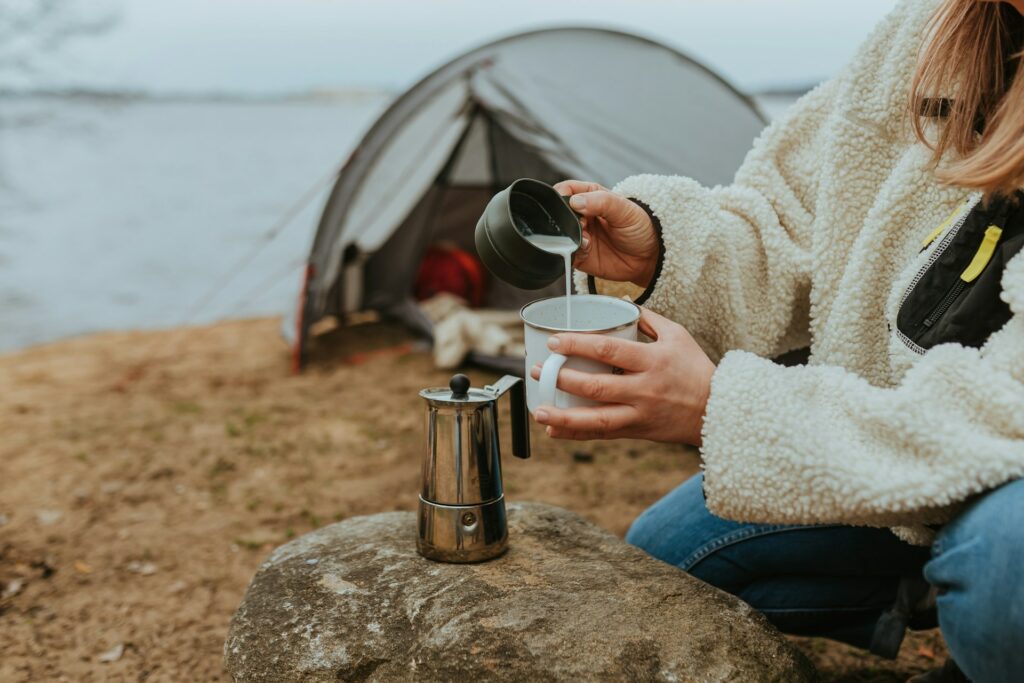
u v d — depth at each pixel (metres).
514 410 1.43
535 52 5.23
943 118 1.16
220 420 4.08
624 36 5.56
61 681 2.04
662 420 1.10
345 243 5.36
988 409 0.96
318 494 3.21
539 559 1.45
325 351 5.30
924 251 1.15
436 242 5.93
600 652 1.21
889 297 1.19
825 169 1.31
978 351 1.01
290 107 174.00
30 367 5.19
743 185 1.42
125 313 8.91
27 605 2.42
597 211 1.28
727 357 1.12
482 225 1.21
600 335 1.09
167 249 14.71
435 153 5.39
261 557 2.72
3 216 19.89
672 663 1.19
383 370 4.86
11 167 17.53
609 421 1.09
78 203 23.20
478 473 1.42
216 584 2.55
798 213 1.38
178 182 30.95
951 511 1.03
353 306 5.78
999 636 0.92
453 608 1.31
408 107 5.12
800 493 1.03
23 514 3.05
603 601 1.32
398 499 3.13
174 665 2.11
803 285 1.39
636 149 4.59
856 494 1.00
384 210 5.45
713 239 1.32
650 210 1.32
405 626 1.29
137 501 3.18
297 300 5.26
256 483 3.33
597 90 4.96
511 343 4.73
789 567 1.44
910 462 1.00
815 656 1.95
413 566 1.44
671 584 1.37
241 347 5.59
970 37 1.09
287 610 1.35
